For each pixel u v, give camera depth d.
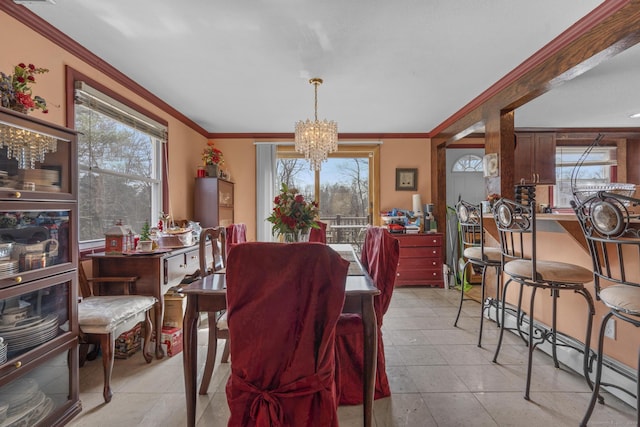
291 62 2.52
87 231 2.53
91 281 2.29
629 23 1.73
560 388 1.89
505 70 2.70
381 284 1.78
